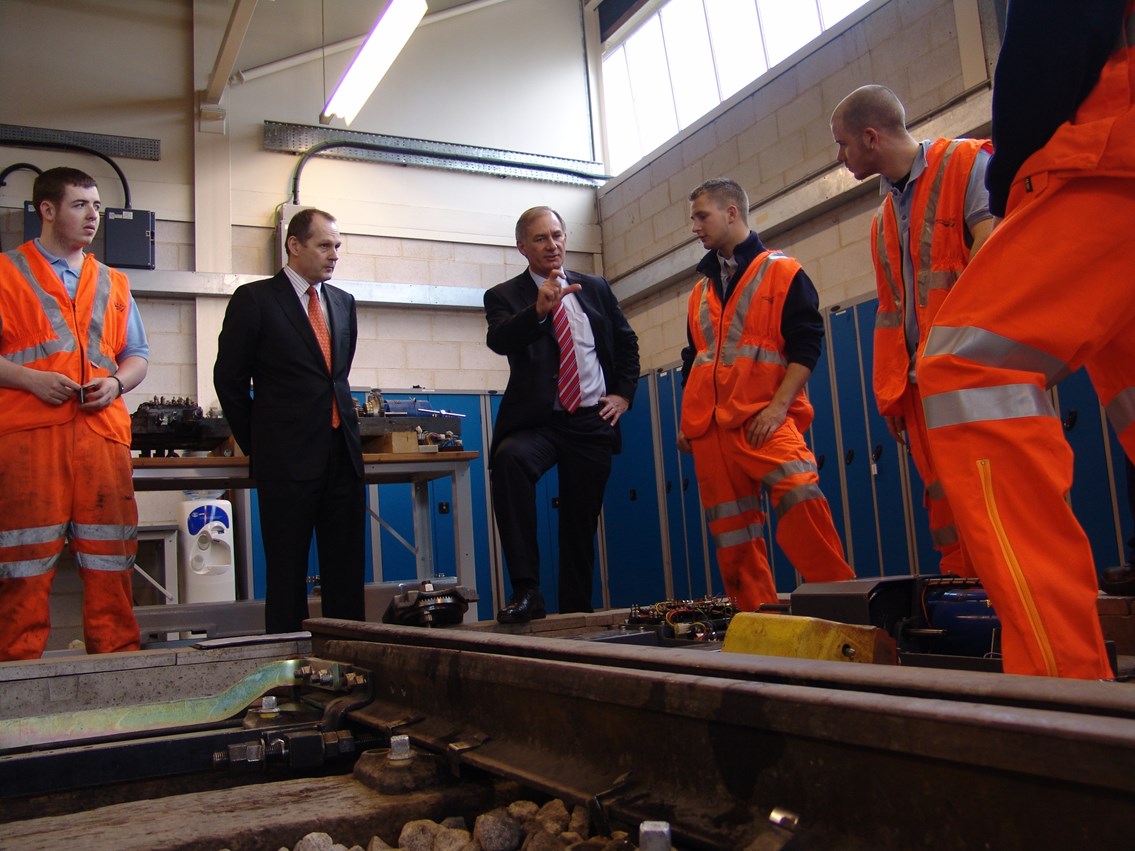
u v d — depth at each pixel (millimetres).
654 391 7273
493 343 3361
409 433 3832
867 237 5926
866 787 744
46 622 2561
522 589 3229
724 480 2951
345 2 7594
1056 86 1197
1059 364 1224
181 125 6906
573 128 8406
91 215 2840
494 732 1239
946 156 2371
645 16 8102
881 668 856
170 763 1439
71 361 2721
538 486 7574
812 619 1417
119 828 1074
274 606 3016
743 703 843
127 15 6883
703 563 6773
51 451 2590
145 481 3604
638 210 7926
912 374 2463
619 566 7602
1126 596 2412
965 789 671
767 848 776
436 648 1456
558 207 8266
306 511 3072
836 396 5754
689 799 909
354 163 7461
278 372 3125
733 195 3012
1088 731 580
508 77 8156
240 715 1684
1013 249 1230
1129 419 1345
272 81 7250
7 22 6566
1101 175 1161
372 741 1439
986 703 736
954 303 1279
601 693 1023
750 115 6762
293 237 3236
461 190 7859
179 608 3729
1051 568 1172
